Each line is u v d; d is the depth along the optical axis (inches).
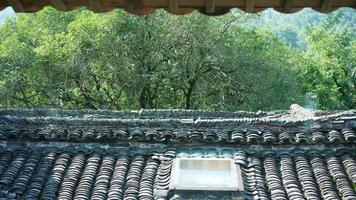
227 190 285.7
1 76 778.2
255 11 225.6
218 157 320.2
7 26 895.1
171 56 835.4
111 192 294.5
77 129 331.3
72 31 777.6
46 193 293.9
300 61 1010.1
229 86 860.0
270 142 324.2
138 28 800.9
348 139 321.7
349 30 1003.3
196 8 224.2
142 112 414.6
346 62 993.5
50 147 329.4
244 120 331.6
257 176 306.3
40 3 228.4
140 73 829.2
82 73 805.9
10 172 307.9
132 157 323.0
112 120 331.0
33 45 855.7
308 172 309.6
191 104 890.1
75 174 309.9
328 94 1000.2
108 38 788.0
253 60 855.7
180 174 303.0
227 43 850.1
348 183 300.0
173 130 329.1
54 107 846.5
